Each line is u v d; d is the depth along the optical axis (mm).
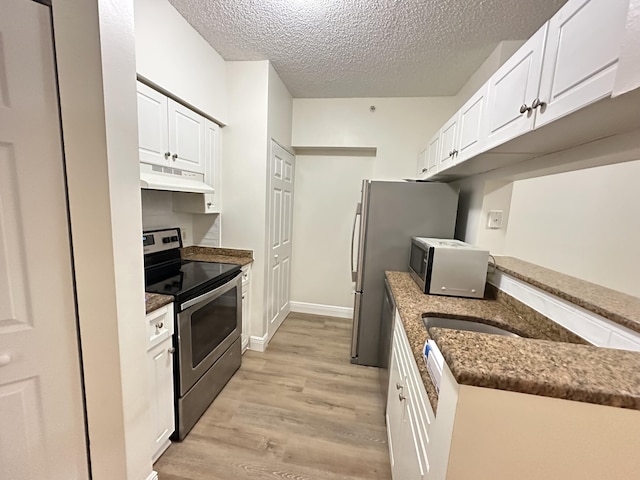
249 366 2295
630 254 2432
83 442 1087
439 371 775
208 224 2438
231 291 2027
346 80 2467
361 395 1998
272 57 2125
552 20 876
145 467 1222
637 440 451
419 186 2170
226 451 1507
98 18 880
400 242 2230
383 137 2863
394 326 1558
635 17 533
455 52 1938
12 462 966
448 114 2742
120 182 1009
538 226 3018
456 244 1704
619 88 574
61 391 1022
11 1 828
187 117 1863
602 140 1044
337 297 3416
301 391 2016
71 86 917
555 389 455
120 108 988
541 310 1202
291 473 1402
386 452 1543
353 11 1563
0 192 866
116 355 1043
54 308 981
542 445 485
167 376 1430
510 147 1252
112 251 988
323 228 3340
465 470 519
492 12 1525
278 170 2635
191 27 1769
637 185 2375
